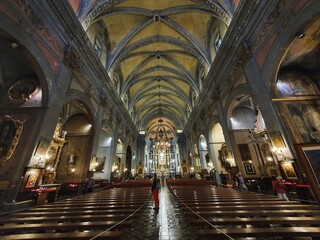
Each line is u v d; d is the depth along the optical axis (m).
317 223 2.65
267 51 6.47
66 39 7.66
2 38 5.67
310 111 6.04
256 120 9.65
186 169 27.38
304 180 4.98
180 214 4.12
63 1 6.75
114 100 14.94
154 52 16.33
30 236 2.30
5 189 4.97
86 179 9.52
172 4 11.80
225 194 6.19
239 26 8.00
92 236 2.28
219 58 10.42
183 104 25.89
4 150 5.61
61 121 11.30
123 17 12.48
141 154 29.19
